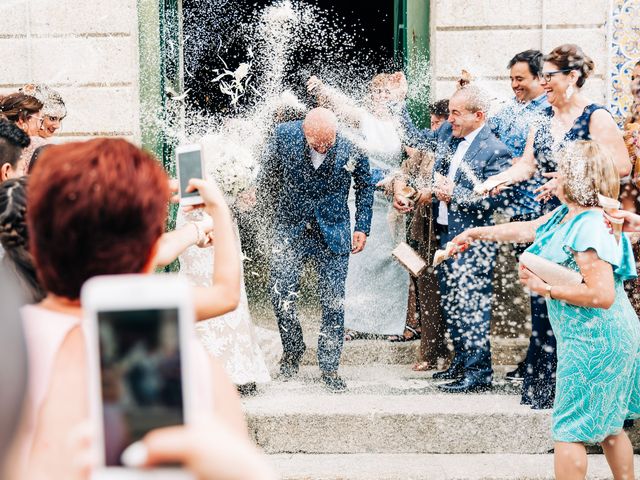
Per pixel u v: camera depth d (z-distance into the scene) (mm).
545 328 4184
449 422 4133
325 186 4520
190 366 965
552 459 4047
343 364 5180
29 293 2027
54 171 1258
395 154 4973
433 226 4832
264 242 4707
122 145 1319
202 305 1674
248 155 4367
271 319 5785
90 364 962
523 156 4434
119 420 957
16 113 4348
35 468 1106
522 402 4254
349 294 5195
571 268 3199
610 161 3174
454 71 5156
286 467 3941
